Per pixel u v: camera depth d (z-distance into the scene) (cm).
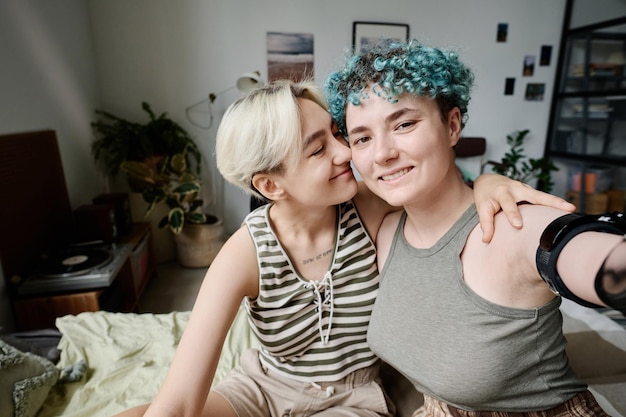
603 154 344
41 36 216
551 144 396
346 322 78
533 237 48
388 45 62
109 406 102
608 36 336
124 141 279
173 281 271
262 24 315
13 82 185
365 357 83
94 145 280
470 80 61
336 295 77
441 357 60
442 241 62
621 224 38
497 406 60
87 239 212
